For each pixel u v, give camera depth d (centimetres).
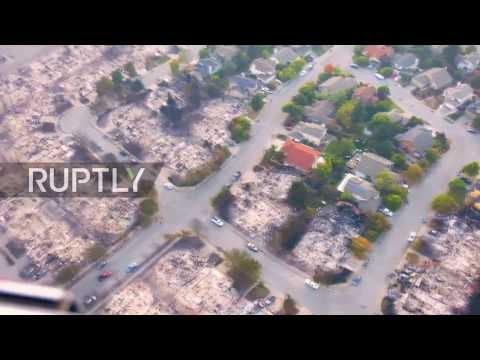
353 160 17338
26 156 17412
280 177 16662
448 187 16462
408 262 13962
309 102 19800
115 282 13400
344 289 13325
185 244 14450
